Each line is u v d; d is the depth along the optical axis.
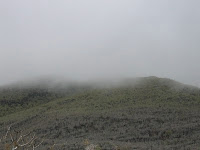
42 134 68.06
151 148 50.16
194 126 66.19
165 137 63.03
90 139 60.72
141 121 72.31
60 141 55.41
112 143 51.09
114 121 73.75
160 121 72.88
